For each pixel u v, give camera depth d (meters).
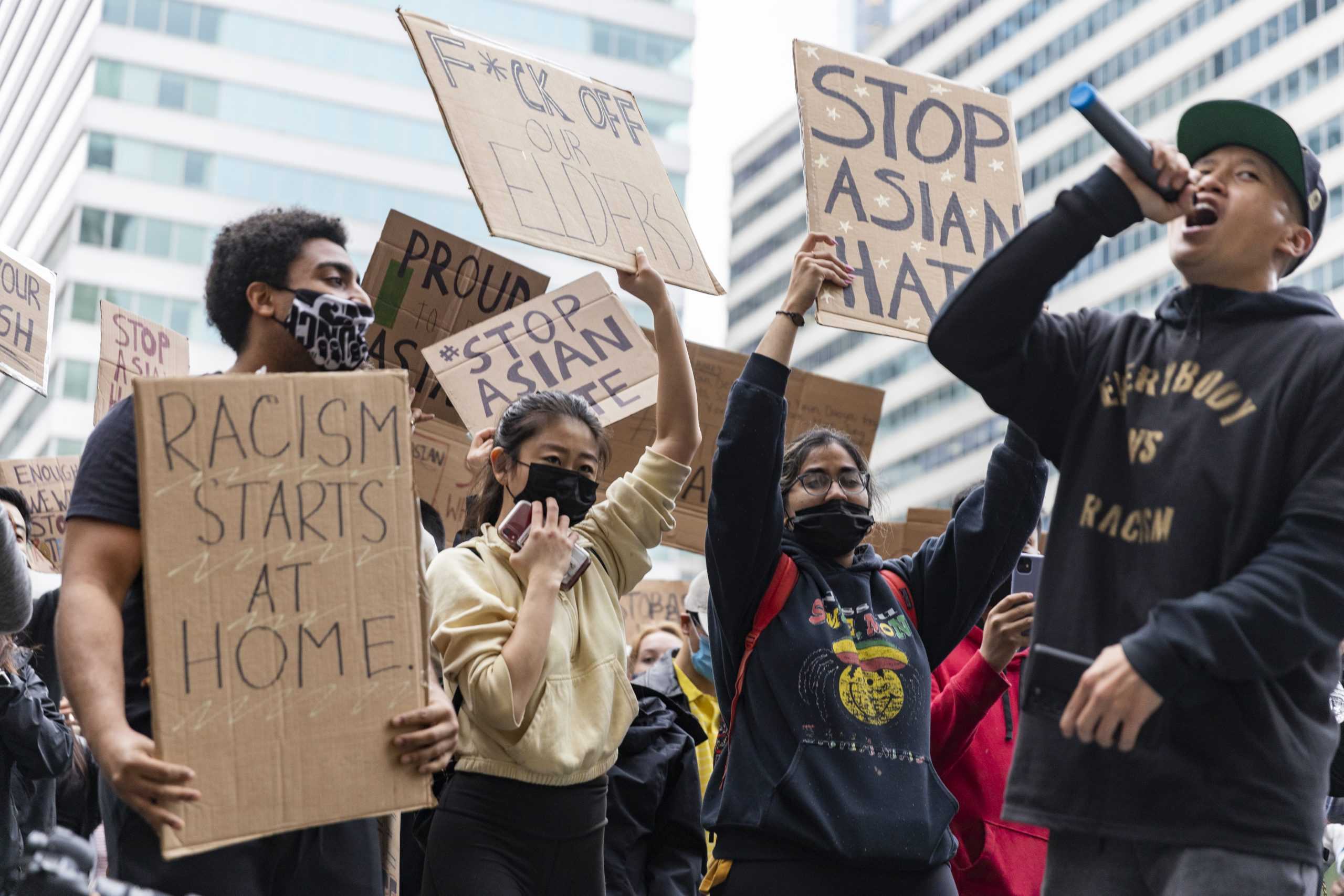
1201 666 2.64
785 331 4.28
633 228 4.50
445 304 6.02
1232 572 2.78
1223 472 2.80
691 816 4.78
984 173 4.77
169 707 2.91
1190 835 2.71
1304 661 2.83
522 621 3.73
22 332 5.62
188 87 54.97
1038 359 3.08
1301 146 2.99
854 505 4.38
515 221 4.25
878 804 3.93
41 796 5.23
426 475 5.89
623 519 4.19
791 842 3.92
